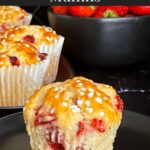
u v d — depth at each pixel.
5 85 0.47
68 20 0.50
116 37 0.49
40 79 0.48
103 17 0.50
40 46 0.50
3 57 0.46
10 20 0.59
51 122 0.33
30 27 0.51
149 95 0.45
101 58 0.50
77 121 0.32
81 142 0.33
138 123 0.37
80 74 0.50
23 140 0.36
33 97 0.35
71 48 0.51
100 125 0.33
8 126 0.37
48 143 0.34
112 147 0.35
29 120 0.34
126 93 0.45
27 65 0.46
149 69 0.51
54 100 0.33
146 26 0.49
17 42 0.48
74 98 0.34
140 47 0.50
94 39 0.49
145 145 0.36
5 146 0.36
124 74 0.50
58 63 0.51
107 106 0.33
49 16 0.53
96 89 0.35
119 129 0.37
